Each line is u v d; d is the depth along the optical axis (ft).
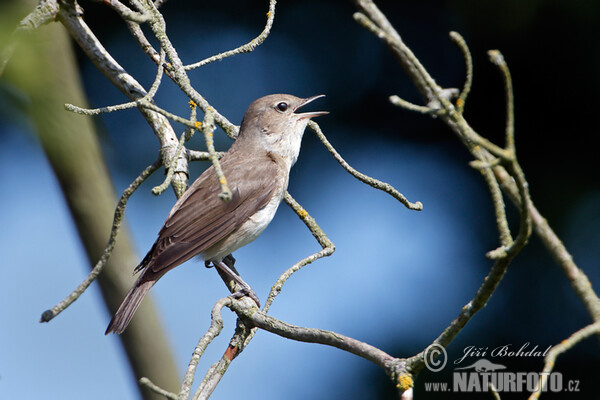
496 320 35.65
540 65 37.81
